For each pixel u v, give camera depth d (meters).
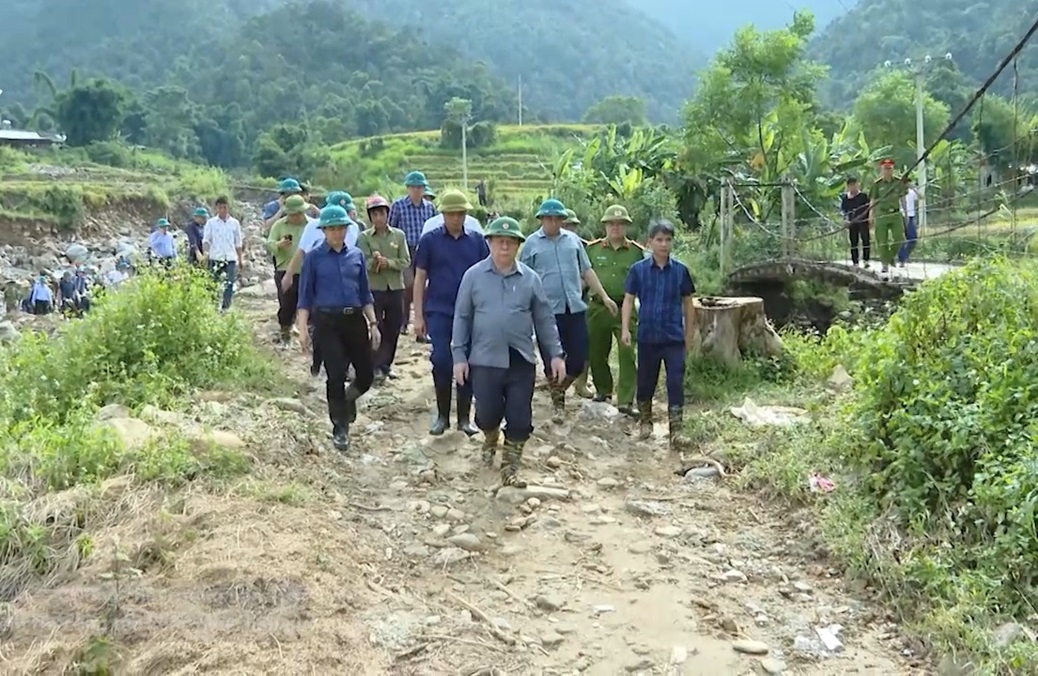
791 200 16.42
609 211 8.25
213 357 8.30
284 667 3.86
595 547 5.44
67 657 3.85
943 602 4.55
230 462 5.84
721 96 22.53
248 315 12.69
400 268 8.74
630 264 8.25
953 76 40.78
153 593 4.34
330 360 6.73
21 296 24.52
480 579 5.01
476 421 6.30
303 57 113.38
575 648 4.38
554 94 167.88
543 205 7.69
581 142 28.45
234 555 4.66
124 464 5.55
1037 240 12.52
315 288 6.75
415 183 10.08
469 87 96.75
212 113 87.69
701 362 9.21
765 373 9.30
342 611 4.40
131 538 4.81
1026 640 4.18
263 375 8.41
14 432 5.98
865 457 5.95
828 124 34.41
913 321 6.58
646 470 6.83
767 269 15.43
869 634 4.59
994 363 5.98
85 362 7.63
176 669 3.81
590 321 8.26
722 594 4.94
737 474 6.57
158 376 7.46
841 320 13.63
